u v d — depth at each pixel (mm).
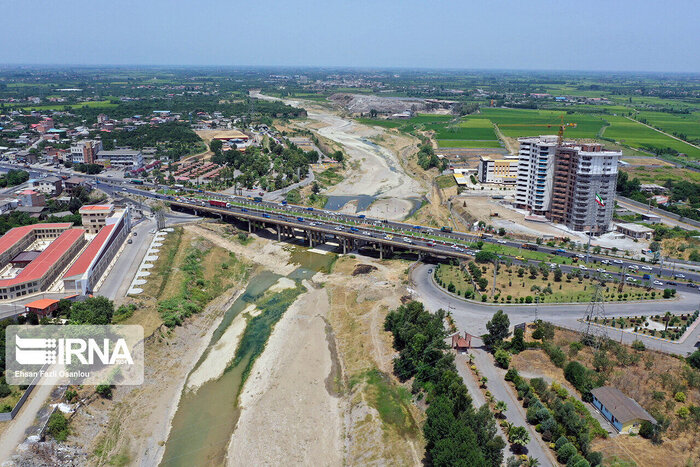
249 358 184375
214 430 147500
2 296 199000
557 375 154375
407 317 183500
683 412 131750
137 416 151125
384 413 147875
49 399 144250
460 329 185750
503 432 130625
